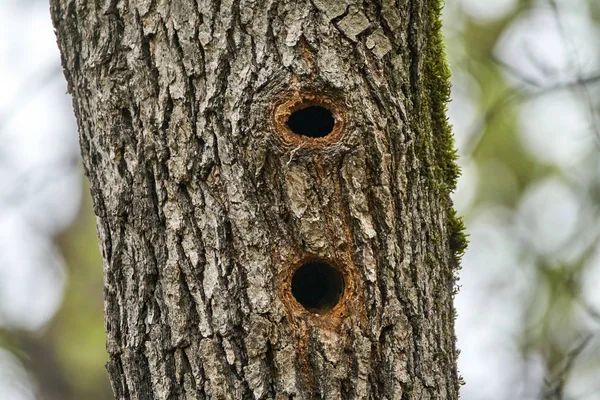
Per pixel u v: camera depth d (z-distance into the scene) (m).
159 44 3.91
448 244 4.32
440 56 4.36
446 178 4.37
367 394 3.74
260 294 3.74
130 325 3.93
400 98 3.95
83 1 4.08
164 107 3.87
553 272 8.41
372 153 3.82
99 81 4.01
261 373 3.71
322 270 4.05
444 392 3.97
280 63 3.80
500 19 8.29
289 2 3.85
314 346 3.73
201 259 3.80
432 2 4.36
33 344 11.36
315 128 4.12
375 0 3.93
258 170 3.75
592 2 7.98
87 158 4.13
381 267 3.83
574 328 8.10
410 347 3.85
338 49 3.84
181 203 3.83
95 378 11.37
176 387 3.82
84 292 11.41
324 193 3.77
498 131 8.65
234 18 3.84
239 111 3.77
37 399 11.25
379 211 3.83
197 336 3.79
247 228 3.76
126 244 3.95
